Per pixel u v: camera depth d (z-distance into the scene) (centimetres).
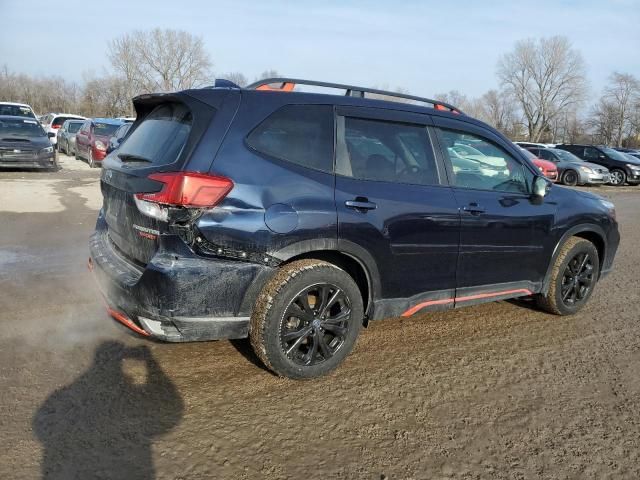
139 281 305
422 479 262
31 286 511
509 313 503
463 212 395
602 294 579
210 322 311
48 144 1529
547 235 456
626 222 1139
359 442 289
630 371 388
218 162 308
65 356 366
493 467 274
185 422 298
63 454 265
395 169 374
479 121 438
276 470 263
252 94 335
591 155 2419
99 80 6116
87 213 916
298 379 345
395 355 399
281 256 320
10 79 6819
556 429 311
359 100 373
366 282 366
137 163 342
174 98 343
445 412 323
